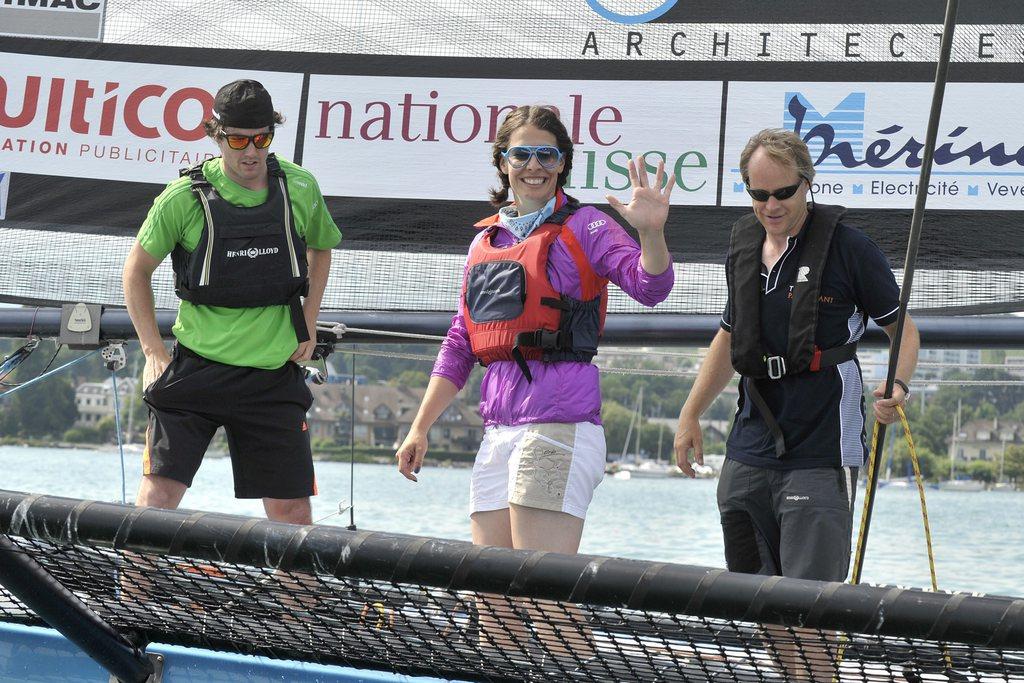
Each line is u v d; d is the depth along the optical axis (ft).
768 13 32.19
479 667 17.03
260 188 26.55
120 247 34.17
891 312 22.95
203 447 27.07
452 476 246.27
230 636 18.04
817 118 31.96
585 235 22.91
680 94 32.45
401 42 33.42
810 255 22.93
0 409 246.27
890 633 12.34
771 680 15.05
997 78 31.19
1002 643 11.93
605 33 32.76
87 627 17.70
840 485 22.91
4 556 16.07
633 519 178.09
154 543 14.46
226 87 25.35
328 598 15.84
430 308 33.63
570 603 13.38
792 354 22.79
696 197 32.42
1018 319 30.17
